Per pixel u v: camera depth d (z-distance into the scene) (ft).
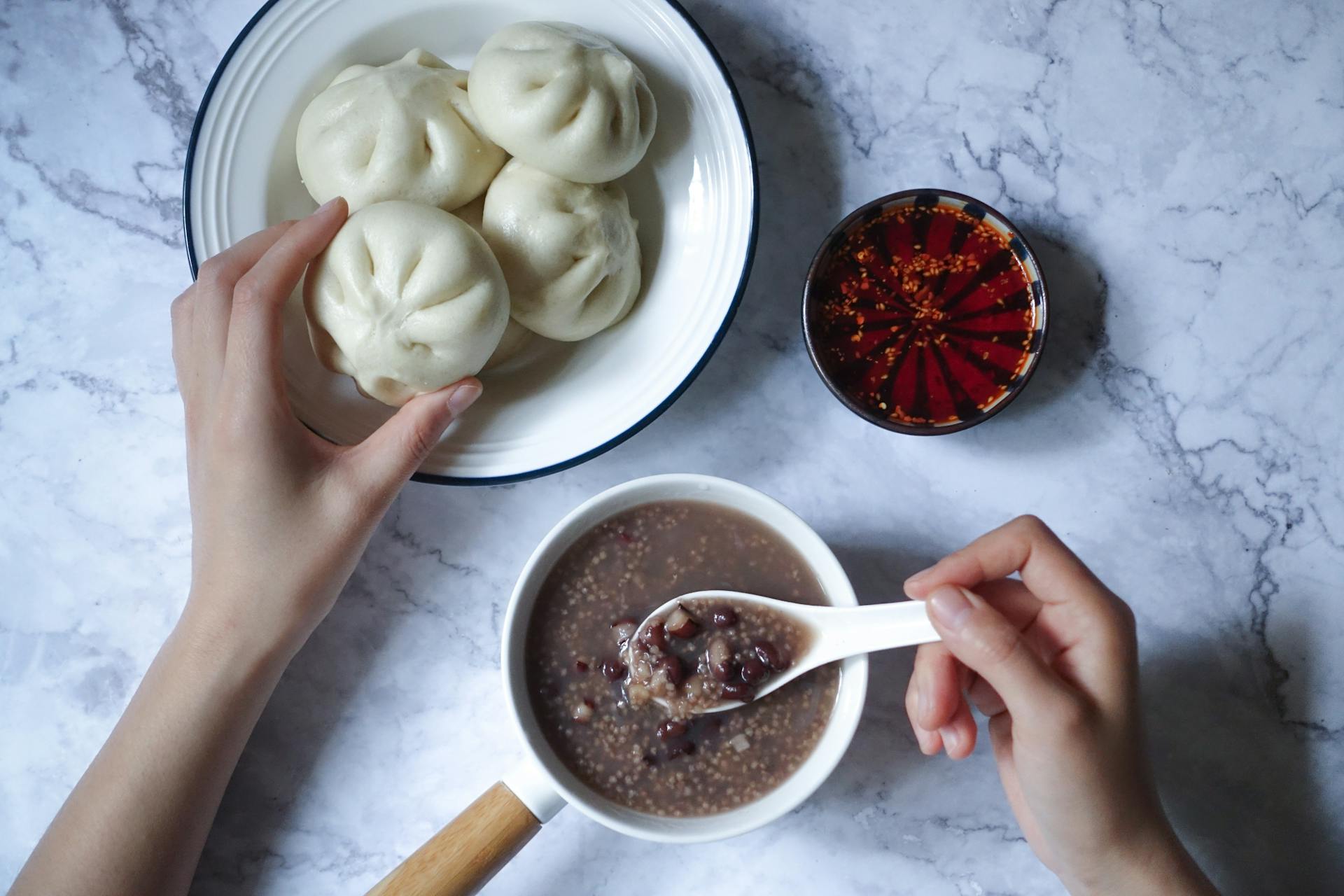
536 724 1.86
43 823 2.05
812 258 2.07
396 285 1.79
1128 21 2.08
